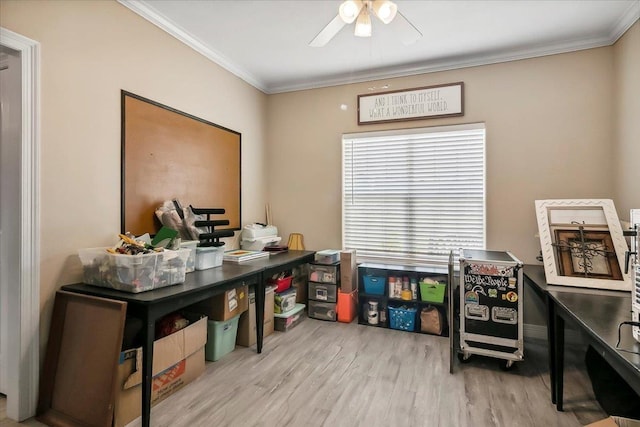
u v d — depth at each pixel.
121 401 1.77
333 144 3.89
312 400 2.04
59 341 1.86
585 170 2.93
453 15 2.54
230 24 2.72
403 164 3.61
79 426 1.69
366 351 2.75
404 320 3.21
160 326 2.14
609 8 2.44
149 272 1.89
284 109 4.12
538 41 2.94
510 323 2.33
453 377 2.31
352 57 3.30
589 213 2.41
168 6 2.46
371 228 3.76
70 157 2.02
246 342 2.85
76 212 2.05
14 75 1.80
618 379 1.92
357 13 1.83
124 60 2.36
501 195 3.20
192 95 2.99
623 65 2.66
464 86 3.32
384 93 3.63
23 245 1.79
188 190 2.94
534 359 2.60
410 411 1.92
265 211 4.17
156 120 2.61
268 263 2.93
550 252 2.38
